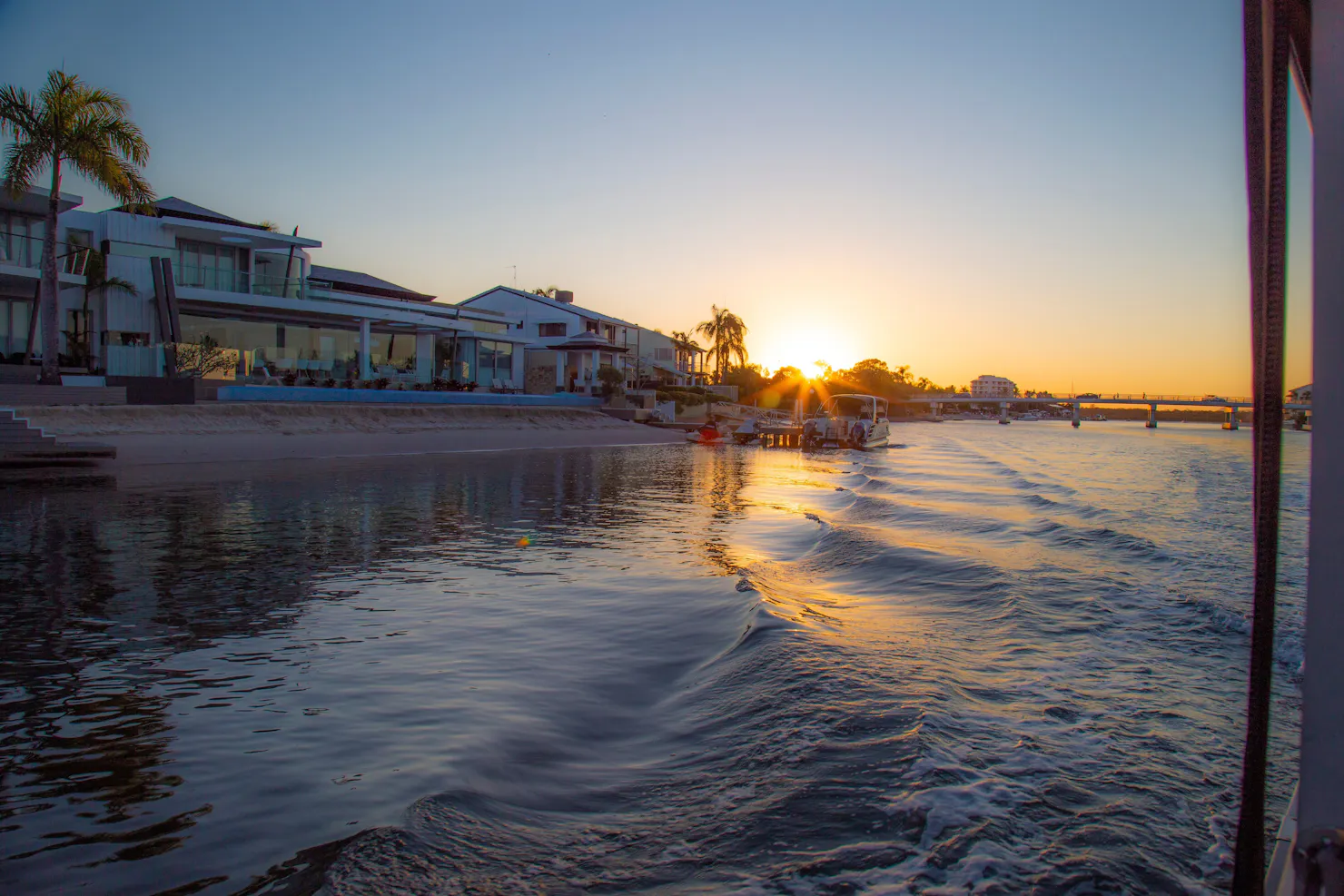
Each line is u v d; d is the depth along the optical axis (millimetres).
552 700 5719
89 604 7887
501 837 3699
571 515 15781
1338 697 1562
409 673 6195
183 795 4062
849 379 139000
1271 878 1951
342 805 3975
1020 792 4109
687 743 5012
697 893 3205
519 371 54031
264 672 6102
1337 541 1556
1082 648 7027
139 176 27391
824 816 3848
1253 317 1602
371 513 14844
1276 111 1534
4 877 3273
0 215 30172
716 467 30656
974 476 29828
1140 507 19953
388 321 41094
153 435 26359
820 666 6207
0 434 20719
